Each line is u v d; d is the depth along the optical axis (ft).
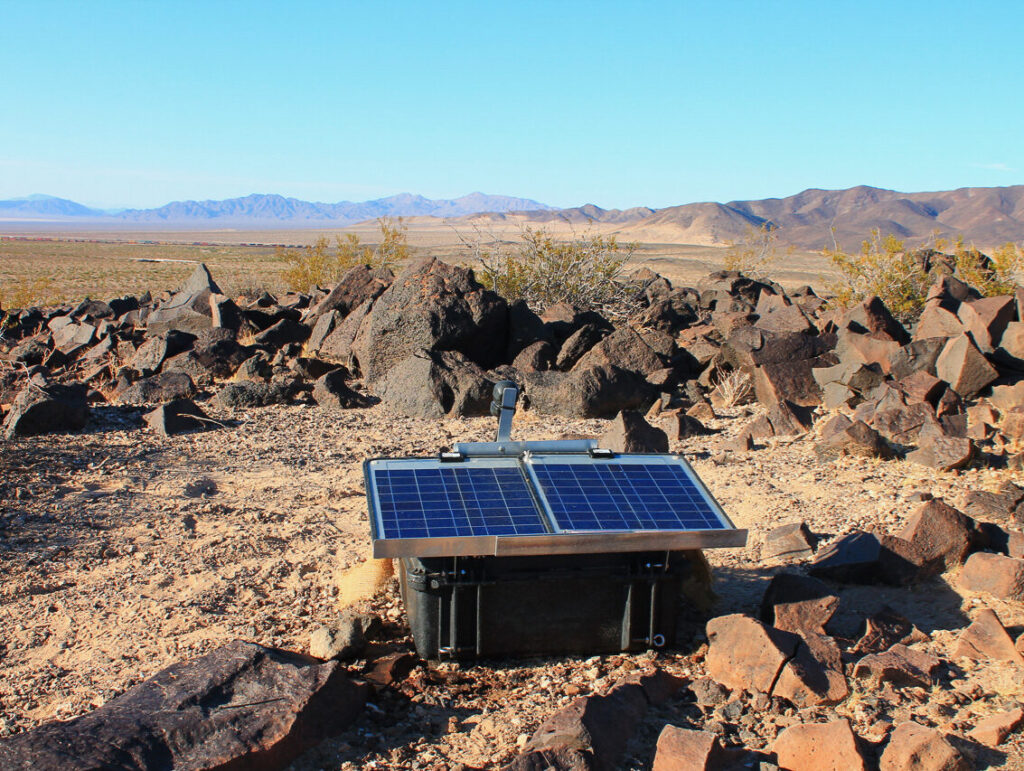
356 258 119.55
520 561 17.40
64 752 12.68
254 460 36.45
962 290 65.67
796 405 41.91
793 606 18.66
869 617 19.40
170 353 58.29
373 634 19.16
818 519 28.12
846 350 49.37
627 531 16.57
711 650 17.25
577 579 17.57
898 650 17.53
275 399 48.52
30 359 64.03
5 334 81.20
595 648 18.15
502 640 17.74
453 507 16.98
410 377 46.93
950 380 45.14
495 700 16.44
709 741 13.78
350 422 44.29
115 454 36.86
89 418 43.19
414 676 17.17
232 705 14.38
